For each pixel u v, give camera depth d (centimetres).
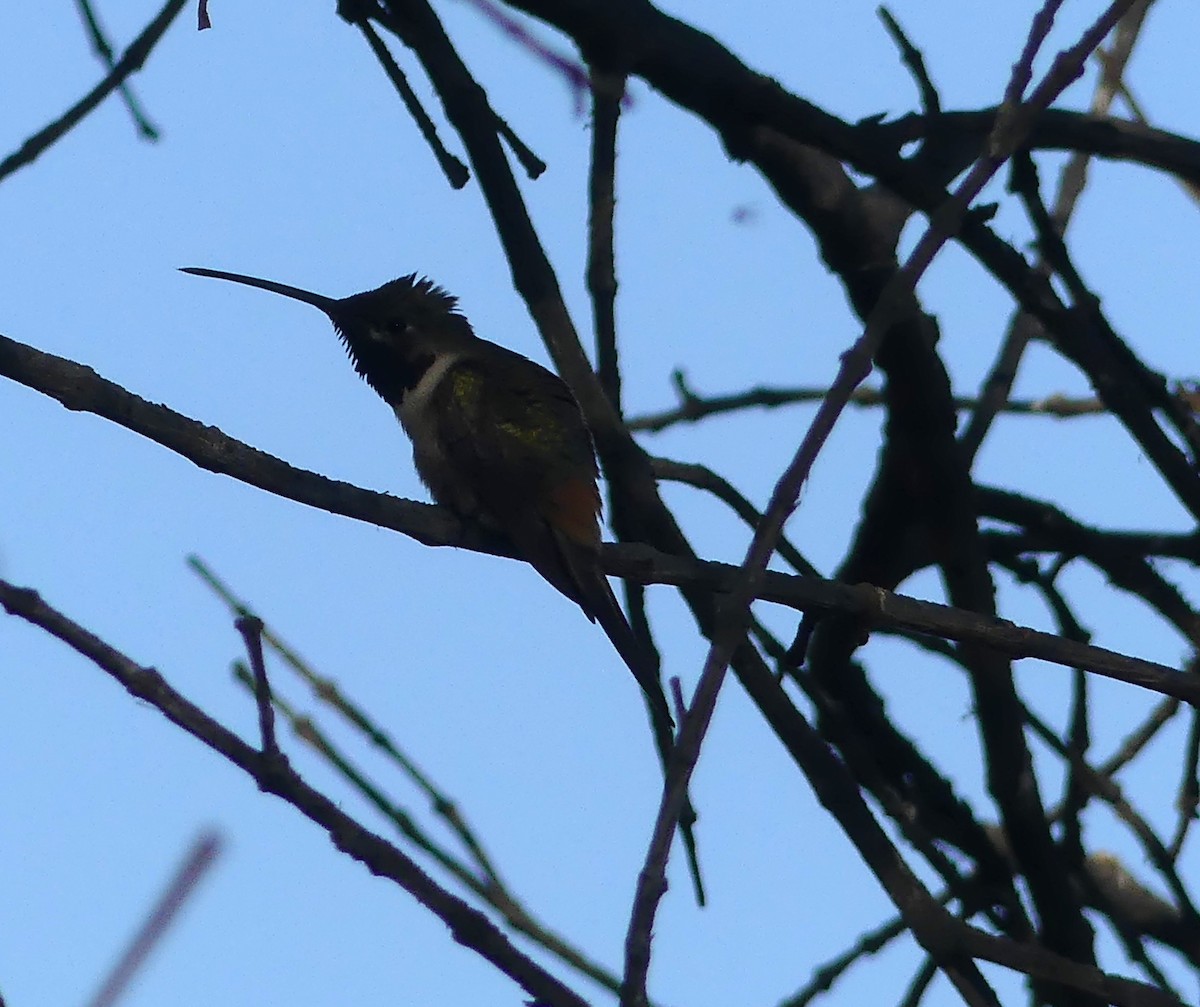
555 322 947
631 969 556
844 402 675
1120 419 1056
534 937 802
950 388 1087
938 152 1175
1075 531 1163
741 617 623
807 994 957
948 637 875
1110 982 866
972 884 1084
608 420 938
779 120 999
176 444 785
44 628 596
